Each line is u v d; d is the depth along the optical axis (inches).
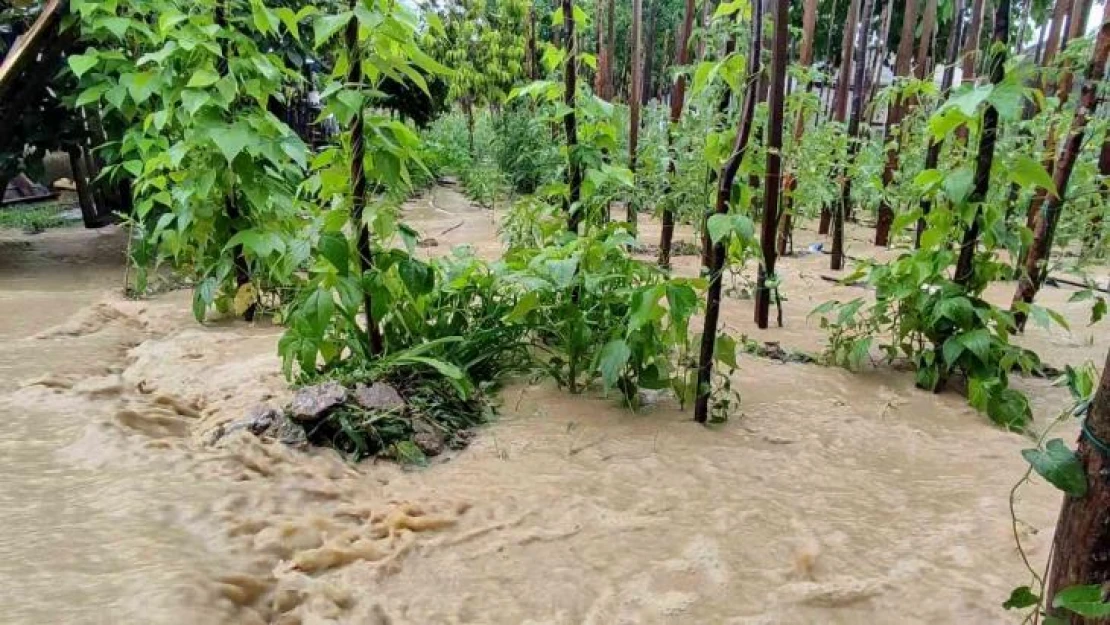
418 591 57.3
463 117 569.0
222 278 122.3
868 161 195.0
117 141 155.2
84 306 137.5
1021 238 101.7
